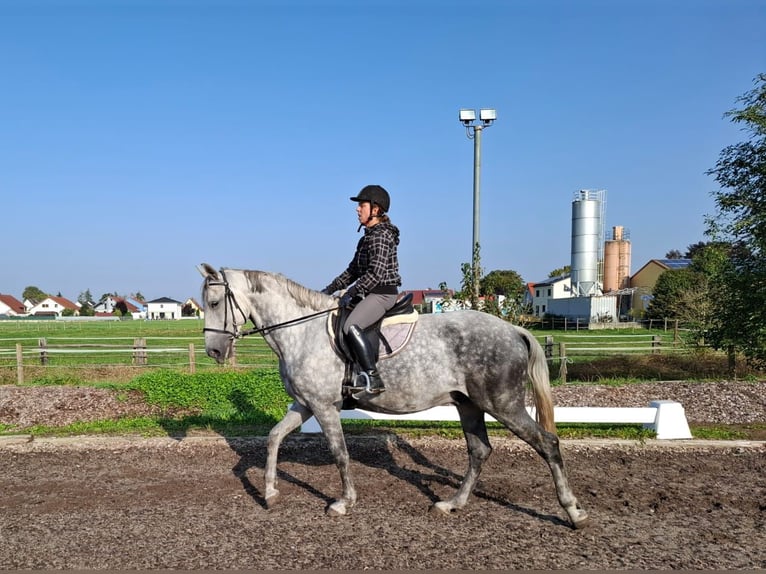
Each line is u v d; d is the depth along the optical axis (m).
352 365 4.52
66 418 8.62
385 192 4.68
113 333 32.78
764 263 10.30
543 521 4.56
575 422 7.26
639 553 3.98
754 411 8.48
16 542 4.22
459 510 4.77
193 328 40.81
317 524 4.51
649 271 44.69
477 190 11.11
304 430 7.05
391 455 6.48
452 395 4.65
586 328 33.28
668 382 10.47
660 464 6.13
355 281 4.86
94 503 5.03
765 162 10.16
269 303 4.83
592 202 43.78
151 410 8.96
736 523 4.51
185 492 5.30
